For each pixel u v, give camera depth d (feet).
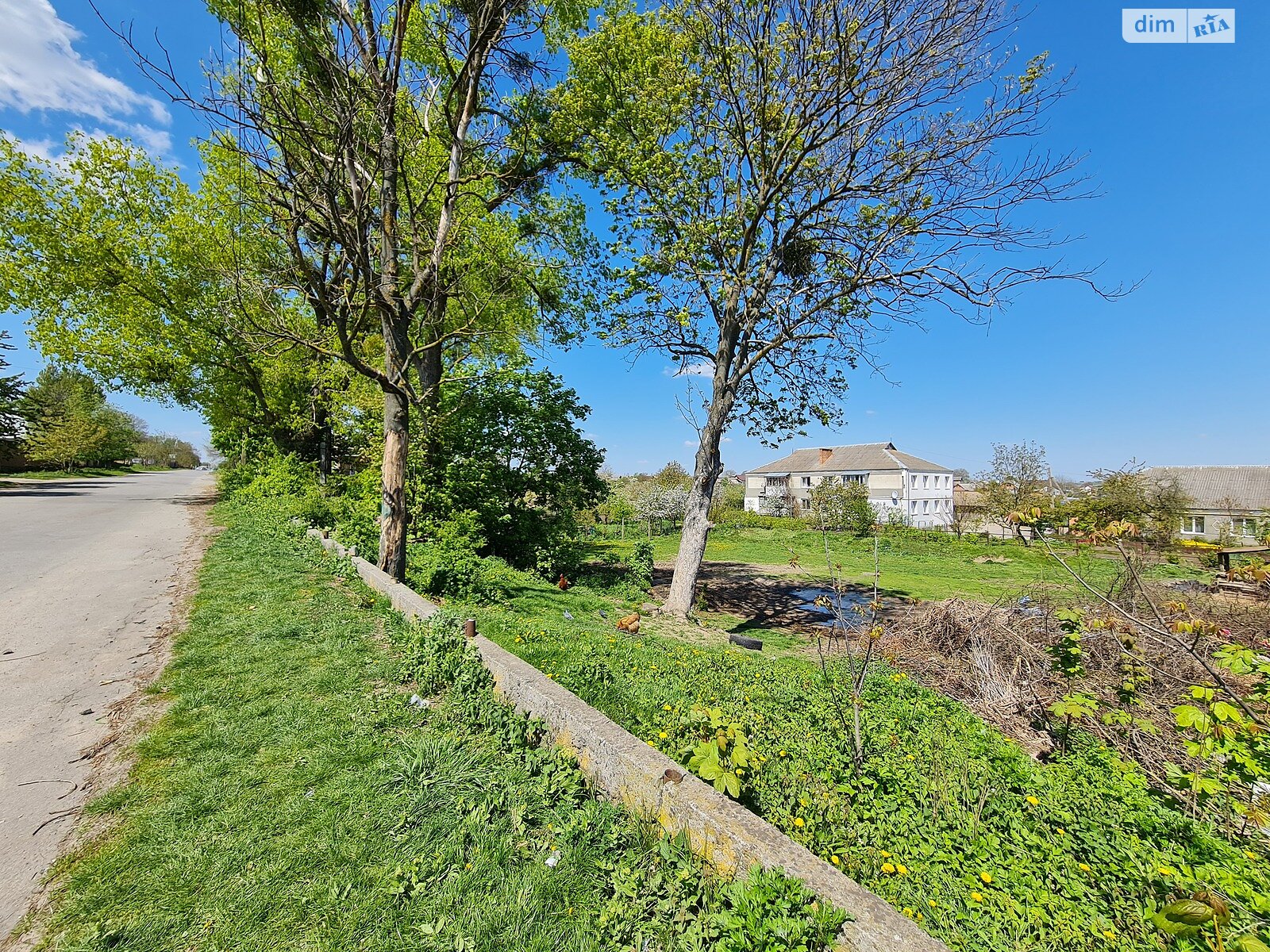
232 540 35.32
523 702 12.94
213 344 62.59
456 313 44.21
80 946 6.86
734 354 43.32
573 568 50.93
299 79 23.68
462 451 43.80
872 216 36.52
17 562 29.22
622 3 43.73
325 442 70.85
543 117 42.75
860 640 28.09
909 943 5.77
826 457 177.78
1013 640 23.54
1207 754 11.27
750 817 8.24
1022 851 10.78
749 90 36.17
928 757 14.93
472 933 7.19
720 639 34.12
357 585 25.02
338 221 20.98
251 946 6.96
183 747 11.51
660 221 39.96
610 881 8.00
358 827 9.12
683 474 154.92
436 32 37.17
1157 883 9.64
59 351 57.31
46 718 12.72
